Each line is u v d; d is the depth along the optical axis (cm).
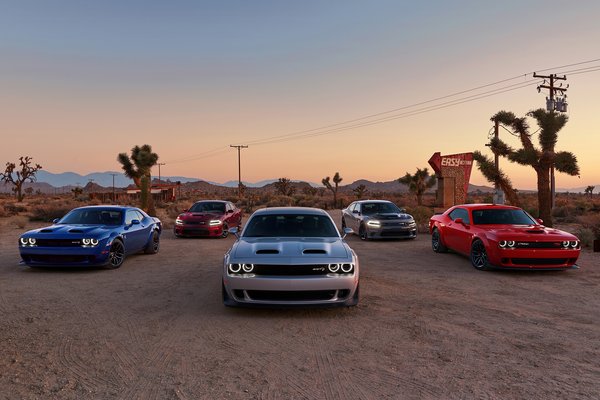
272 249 602
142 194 3002
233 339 498
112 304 660
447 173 2909
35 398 353
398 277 880
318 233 694
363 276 890
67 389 369
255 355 448
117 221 1056
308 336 509
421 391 366
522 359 439
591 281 839
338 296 580
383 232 1527
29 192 12069
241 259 578
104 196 6494
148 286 792
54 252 889
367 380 388
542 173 1625
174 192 6625
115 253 987
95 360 435
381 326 549
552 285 802
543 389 370
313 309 627
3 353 454
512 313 613
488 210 1069
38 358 440
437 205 2939
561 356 448
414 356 447
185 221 1683
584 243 1345
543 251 872
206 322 565
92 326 548
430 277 879
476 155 1827
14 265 1016
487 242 916
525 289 769
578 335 517
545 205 1625
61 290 757
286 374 400
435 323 563
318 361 432
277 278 560
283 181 6975
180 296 714
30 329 536
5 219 2608
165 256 1198
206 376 396
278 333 520
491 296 716
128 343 485
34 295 719
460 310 628
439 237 1220
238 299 577
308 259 571
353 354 452
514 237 879
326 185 5050
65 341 492
